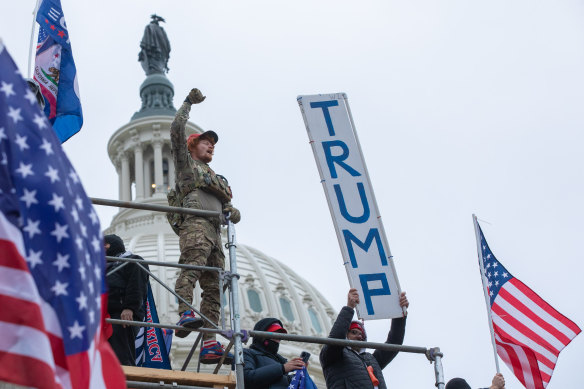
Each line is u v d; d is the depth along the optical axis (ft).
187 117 47.52
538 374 56.03
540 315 57.06
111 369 30.19
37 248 29.12
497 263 58.44
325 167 47.62
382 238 46.62
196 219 46.62
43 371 27.66
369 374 43.98
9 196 29.25
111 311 44.42
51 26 46.52
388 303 45.65
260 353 43.50
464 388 45.60
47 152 30.04
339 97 49.03
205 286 46.93
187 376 40.37
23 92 30.32
